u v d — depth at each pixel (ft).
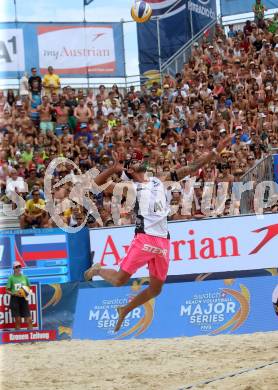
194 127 68.64
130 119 70.64
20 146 66.13
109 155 64.54
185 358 34.45
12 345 45.52
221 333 44.32
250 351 35.12
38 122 71.41
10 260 50.70
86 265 51.39
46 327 47.78
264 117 67.62
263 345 36.81
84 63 81.87
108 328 46.32
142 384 28.68
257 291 45.27
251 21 84.17
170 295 46.24
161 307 45.93
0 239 50.75
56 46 80.89
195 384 27.12
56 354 39.01
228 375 28.35
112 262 50.65
